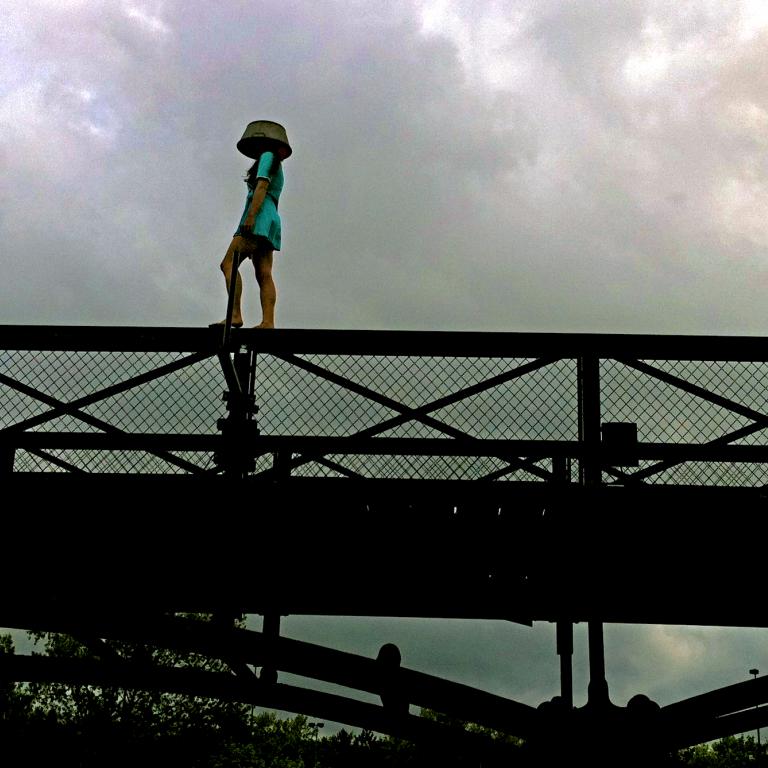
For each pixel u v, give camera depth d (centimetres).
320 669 546
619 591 588
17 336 618
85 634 582
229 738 2548
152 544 586
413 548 584
